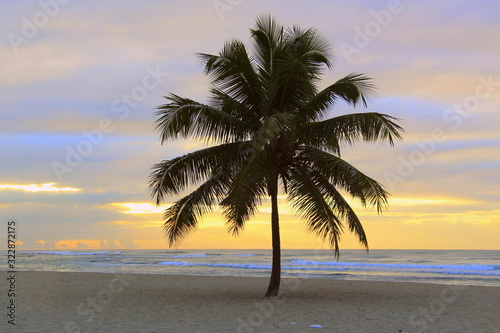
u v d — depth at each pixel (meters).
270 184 13.84
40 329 9.66
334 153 14.07
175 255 83.25
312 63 13.09
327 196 13.23
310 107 13.13
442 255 75.94
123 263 50.16
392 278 26.75
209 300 14.17
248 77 13.30
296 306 12.80
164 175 12.58
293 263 46.41
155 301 14.02
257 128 13.59
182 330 9.58
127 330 9.56
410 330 9.65
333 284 19.62
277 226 14.18
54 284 20.16
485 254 81.75
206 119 12.70
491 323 10.45
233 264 45.31
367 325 10.15
